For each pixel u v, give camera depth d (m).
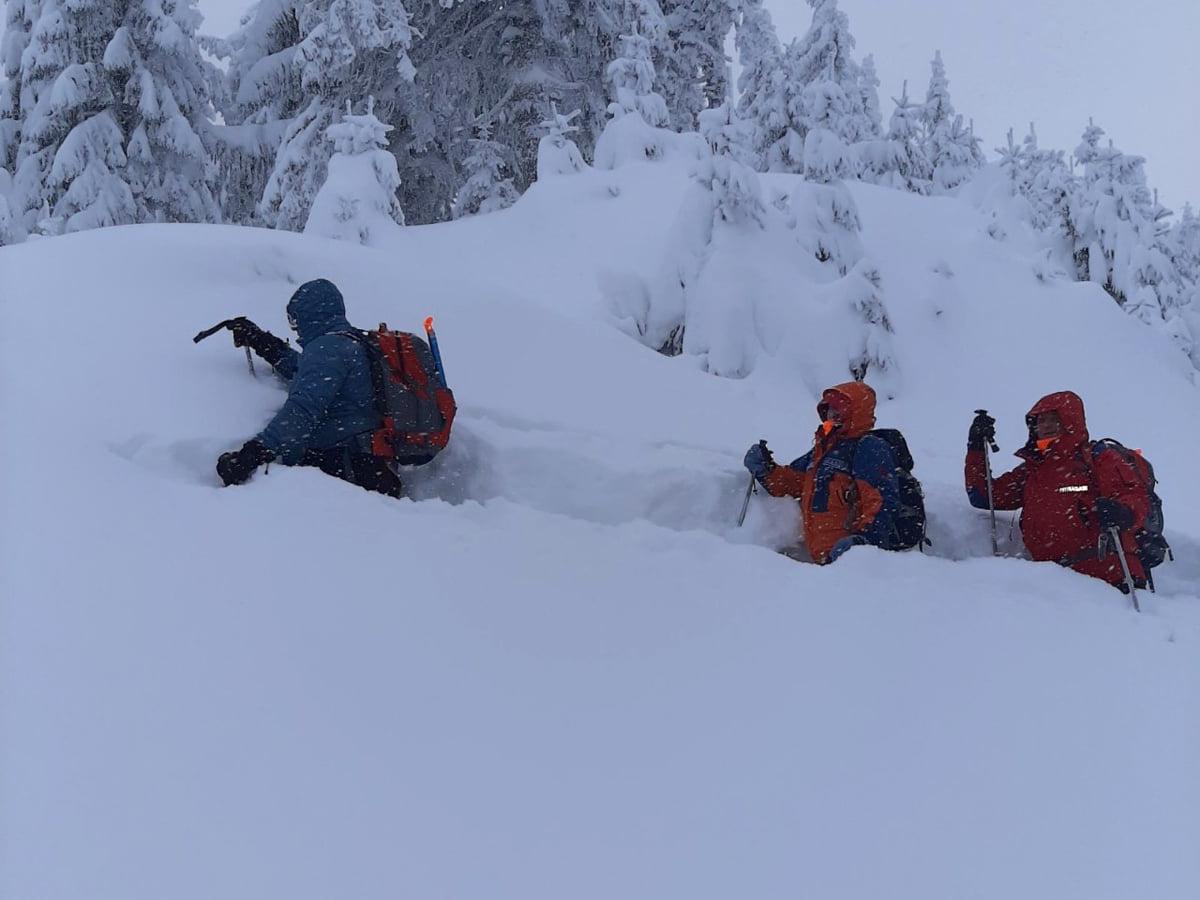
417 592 3.11
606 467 4.85
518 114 20.84
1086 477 4.62
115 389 4.12
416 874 1.95
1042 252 10.70
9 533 2.93
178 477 3.77
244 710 2.36
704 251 8.95
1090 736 2.83
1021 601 3.87
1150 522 4.50
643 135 14.61
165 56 16.97
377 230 12.34
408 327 5.59
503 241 12.58
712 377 6.54
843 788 2.44
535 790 2.27
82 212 16.12
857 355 8.41
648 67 15.70
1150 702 3.09
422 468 4.70
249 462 3.74
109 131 16.45
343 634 2.78
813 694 2.90
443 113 20.47
